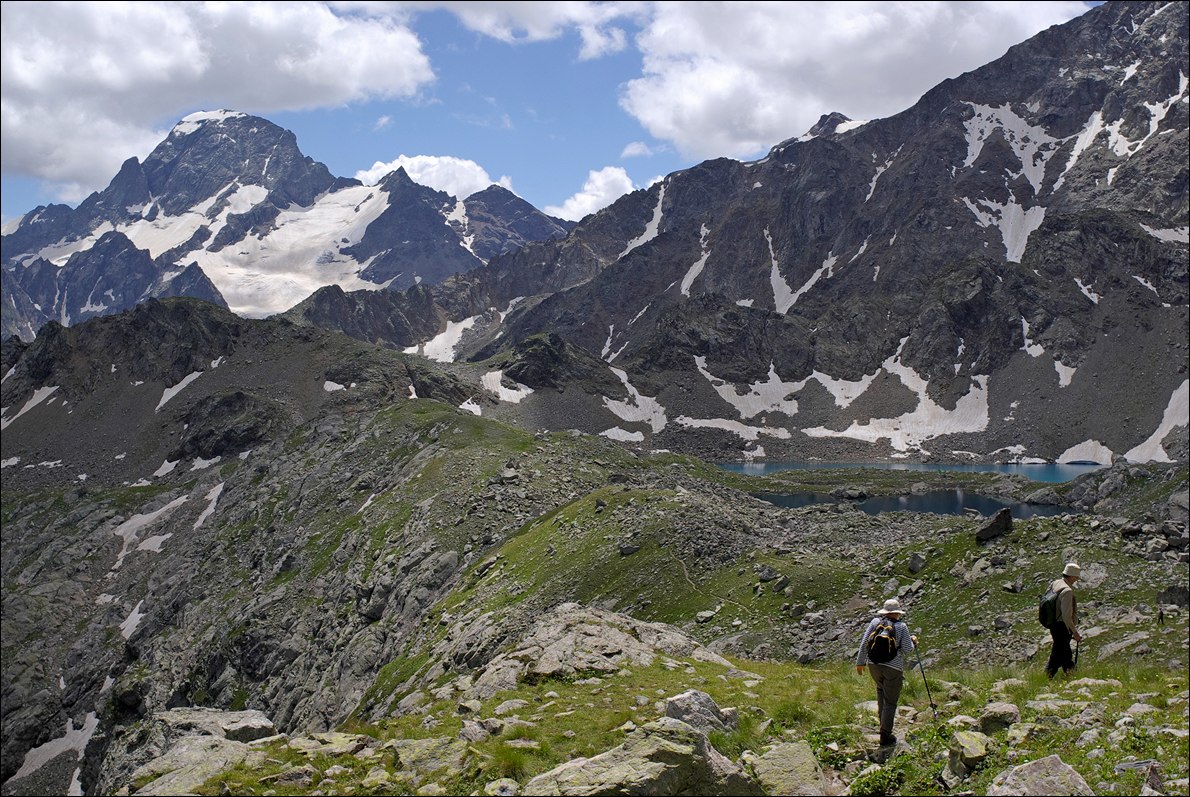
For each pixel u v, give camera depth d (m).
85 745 140.12
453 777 19.12
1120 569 54.88
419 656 80.56
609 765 16.23
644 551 80.12
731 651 62.34
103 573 189.12
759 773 18.16
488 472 125.50
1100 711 20.08
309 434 194.50
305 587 122.00
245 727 27.22
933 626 57.31
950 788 16.92
